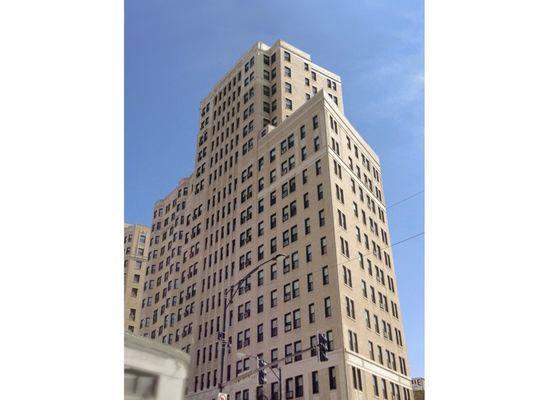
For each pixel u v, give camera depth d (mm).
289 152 52344
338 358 36375
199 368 53531
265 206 52812
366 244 47031
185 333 59719
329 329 38281
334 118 50219
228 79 73188
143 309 73062
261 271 49094
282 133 54719
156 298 72562
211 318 55594
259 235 52219
